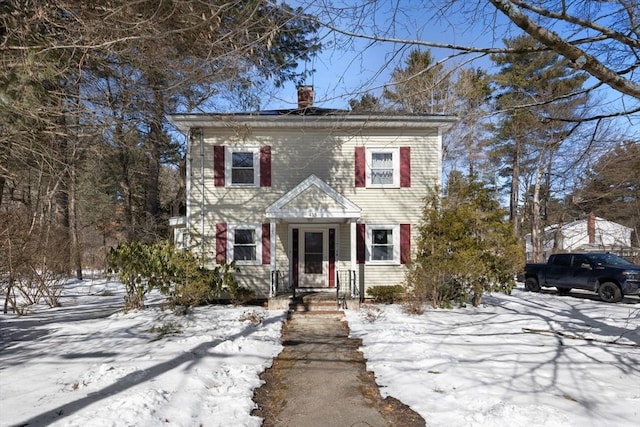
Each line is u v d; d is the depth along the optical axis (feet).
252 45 13.84
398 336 26.55
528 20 11.80
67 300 46.37
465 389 17.06
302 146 45.65
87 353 22.71
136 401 14.94
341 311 37.11
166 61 19.49
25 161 25.72
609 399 15.97
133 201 89.45
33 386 17.37
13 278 35.29
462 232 38.32
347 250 45.29
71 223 67.00
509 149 74.59
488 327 29.96
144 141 51.24
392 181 45.85
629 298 47.83
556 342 25.40
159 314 34.47
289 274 44.65
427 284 37.35
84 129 26.02
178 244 42.65
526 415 14.05
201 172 45.14
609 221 87.30
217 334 27.37
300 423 14.76
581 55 12.27
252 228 44.93
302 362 22.33
